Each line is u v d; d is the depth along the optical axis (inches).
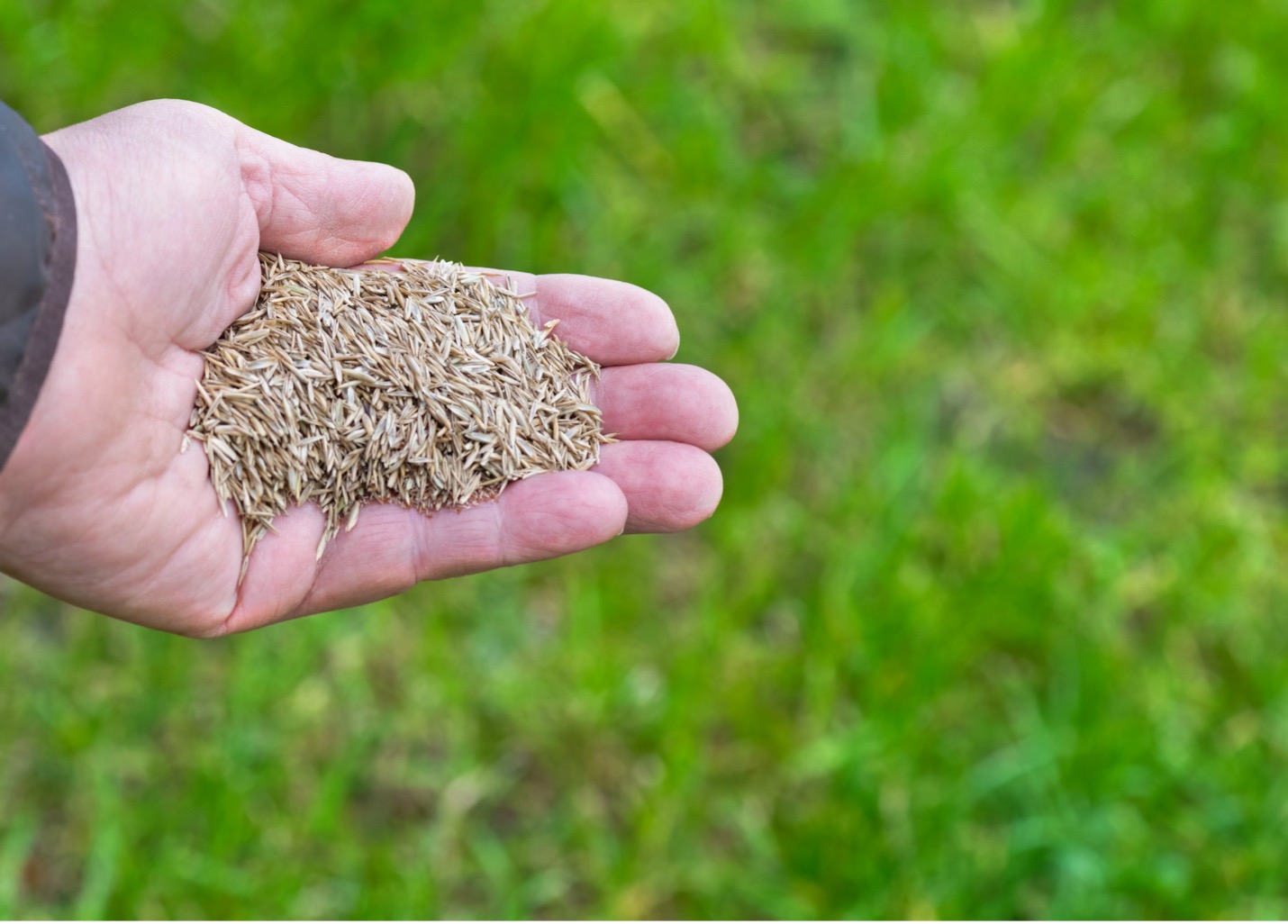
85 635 34.3
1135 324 37.1
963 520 35.6
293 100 35.4
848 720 35.0
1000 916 34.4
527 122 35.7
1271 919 34.4
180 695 34.2
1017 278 37.2
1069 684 35.2
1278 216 38.2
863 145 37.5
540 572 35.4
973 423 36.9
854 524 35.7
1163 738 35.2
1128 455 37.1
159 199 30.6
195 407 31.2
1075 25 38.8
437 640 34.8
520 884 34.3
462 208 35.6
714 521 35.7
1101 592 35.7
